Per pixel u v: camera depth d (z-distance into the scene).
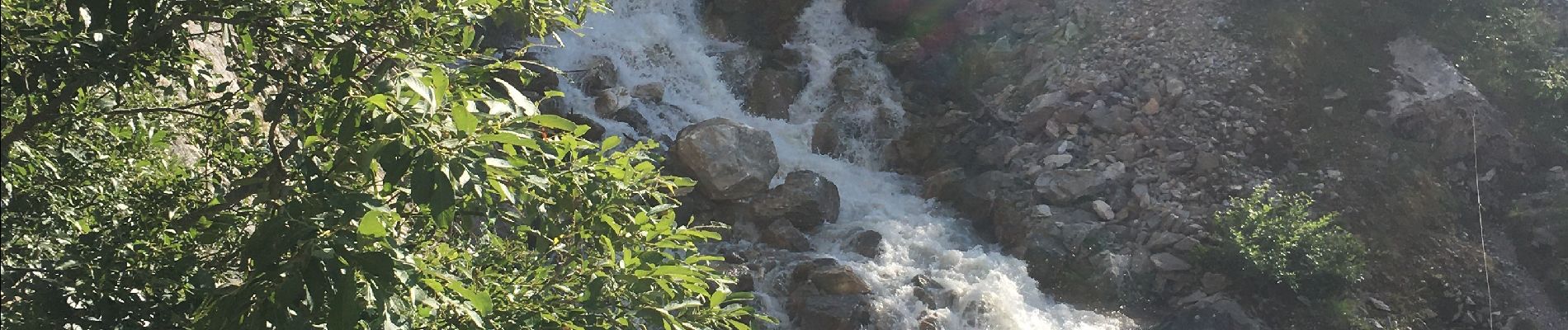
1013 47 19.91
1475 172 16.86
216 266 4.72
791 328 13.53
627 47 19.08
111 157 4.84
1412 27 18.89
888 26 21.39
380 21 4.57
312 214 3.79
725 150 15.58
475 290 4.28
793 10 21.52
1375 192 16.33
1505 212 16.41
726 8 21.27
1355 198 16.22
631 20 20.05
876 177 18.02
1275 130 17.30
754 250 14.95
